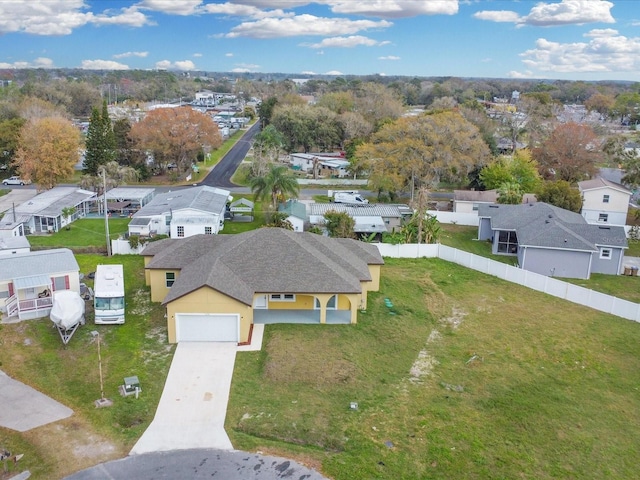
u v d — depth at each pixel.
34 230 53.88
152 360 28.47
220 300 29.97
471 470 20.83
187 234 51.19
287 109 114.44
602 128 106.88
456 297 39.00
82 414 23.72
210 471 20.28
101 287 33.06
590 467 21.33
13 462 20.39
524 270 42.00
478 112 106.75
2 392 25.28
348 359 29.05
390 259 47.81
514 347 31.53
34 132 70.06
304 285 32.81
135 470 20.23
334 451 21.81
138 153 84.62
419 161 67.06
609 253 47.19
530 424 23.92
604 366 29.69
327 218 52.31
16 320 32.62
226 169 93.88
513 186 63.19
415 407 24.95
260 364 28.36
